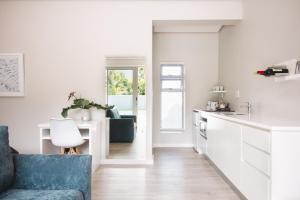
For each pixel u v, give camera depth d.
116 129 4.41
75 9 4.33
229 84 4.91
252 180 2.37
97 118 4.36
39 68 4.34
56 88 4.34
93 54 4.34
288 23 2.76
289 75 2.53
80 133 3.79
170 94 5.84
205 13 4.29
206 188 3.08
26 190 1.83
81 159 1.93
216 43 5.75
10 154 1.87
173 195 2.86
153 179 3.42
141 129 4.38
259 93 3.49
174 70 5.84
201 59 5.77
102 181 3.33
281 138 1.95
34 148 4.34
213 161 3.86
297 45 2.60
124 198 2.76
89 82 4.35
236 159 2.79
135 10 4.33
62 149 3.78
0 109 4.36
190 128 5.77
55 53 4.34
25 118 4.36
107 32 4.34
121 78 4.36
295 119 2.57
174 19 4.30
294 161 1.96
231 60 4.79
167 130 5.81
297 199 1.96
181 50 5.77
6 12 4.34
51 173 1.91
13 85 4.33
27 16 4.33
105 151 4.31
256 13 3.60
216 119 3.67
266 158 2.07
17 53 4.32
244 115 3.37
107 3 4.32
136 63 4.34
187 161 4.39
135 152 4.36
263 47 3.37
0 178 1.69
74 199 1.68
